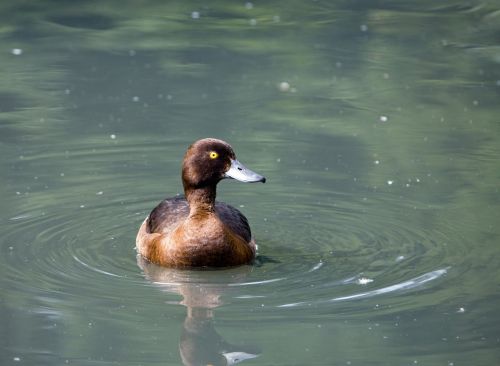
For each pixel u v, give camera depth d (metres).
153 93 18.98
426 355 9.98
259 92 19.09
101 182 15.11
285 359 9.98
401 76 19.98
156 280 11.98
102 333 10.57
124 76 19.91
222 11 24.38
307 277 12.02
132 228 13.67
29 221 13.62
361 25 23.25
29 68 20.33
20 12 24.05
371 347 10.20
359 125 17.42
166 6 24.72
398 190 14.77
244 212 14.23
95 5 24.64
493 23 23.20
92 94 18.92
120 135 16.94
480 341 10.30
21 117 17.70
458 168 15.56
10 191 14.62
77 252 12.80
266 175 15.33
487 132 17.02
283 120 17.67
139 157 16.09
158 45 21.84
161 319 10.89
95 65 20.52
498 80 19.64
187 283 11.90
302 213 14.17
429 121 17.59
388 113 18.02
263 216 14.10
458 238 13.12
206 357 10.06
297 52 21.47
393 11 24.28
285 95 18.94
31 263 12.38
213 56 21.20
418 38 22.28
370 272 12.14
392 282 11.81
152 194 14.76
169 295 11.53
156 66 20.52
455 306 11.11
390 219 13.84
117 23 23.38
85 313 11.02
